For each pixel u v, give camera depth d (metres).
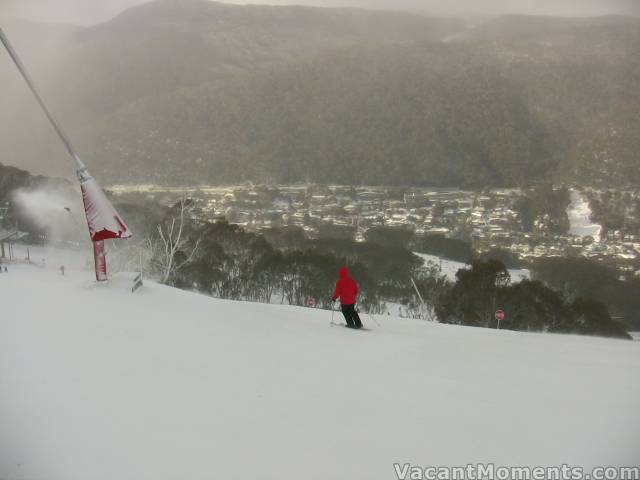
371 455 4.87
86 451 4.63
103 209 13.01
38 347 7.67
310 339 10.48
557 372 8.91
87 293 12.28
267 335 10.37
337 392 6.73
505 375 8.39
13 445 4.69
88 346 7.91
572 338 16.56
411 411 6.14
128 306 11.34
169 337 9.02
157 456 4.61
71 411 5.45
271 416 5.69
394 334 12.52
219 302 14.34
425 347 10.62
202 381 6.74
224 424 5.39
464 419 5.95
